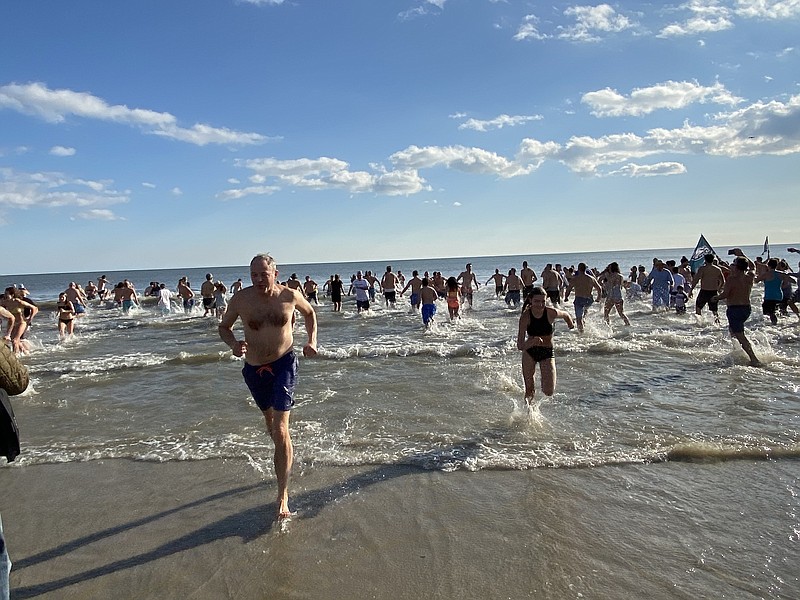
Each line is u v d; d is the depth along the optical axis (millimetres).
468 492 3967
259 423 5898
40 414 6578
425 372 8297
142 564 3176
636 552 3119
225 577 3023
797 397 6137
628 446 4746
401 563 3098
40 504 4027
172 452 5051
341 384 7605
